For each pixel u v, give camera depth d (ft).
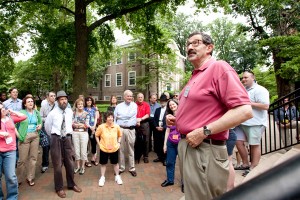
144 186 17.42
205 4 40.98
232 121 5.89
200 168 6.47
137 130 23.56
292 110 21.48
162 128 22.71
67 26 45.50
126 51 84.74
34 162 17.89
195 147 6.62
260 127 14.32
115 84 112.68
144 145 23.62
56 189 15.99
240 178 13.88
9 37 43.19
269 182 1.12
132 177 19.40
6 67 52.11
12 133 14.07
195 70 7.20
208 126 6.11
